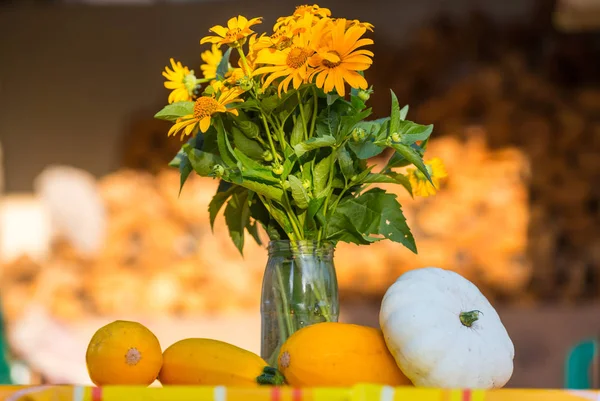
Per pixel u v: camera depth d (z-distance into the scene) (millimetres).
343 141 1177
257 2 4555
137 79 4613
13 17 4695
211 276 4113
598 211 4016
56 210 4352
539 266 3939
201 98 1118
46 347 3893
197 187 4223
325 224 1195
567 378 2252
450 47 4199
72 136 4590
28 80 4648
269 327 1207
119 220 4250
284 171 1184
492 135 4039
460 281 1120
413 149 1157
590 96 4062
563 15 3781
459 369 1012
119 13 4660
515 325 3863
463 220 3986
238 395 873
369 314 3912
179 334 4055
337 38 1106
